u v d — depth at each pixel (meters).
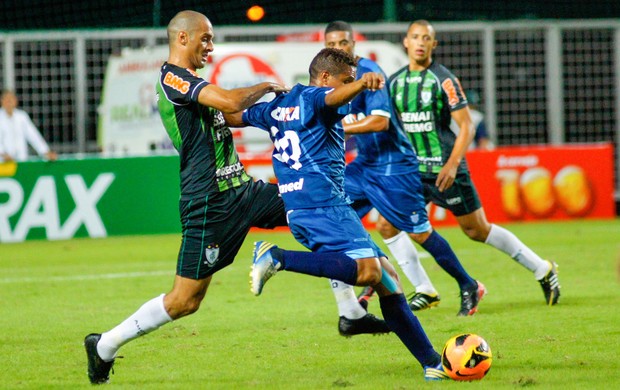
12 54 47.69
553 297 22.77
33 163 41.00
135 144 46.50
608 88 50.94
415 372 16.09
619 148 51.06
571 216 45.12
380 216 22.73
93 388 15.35
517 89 50.47
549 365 16.39
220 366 16.92
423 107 22.97
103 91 48.19
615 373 15.70
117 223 41.88
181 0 51.69
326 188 15.67
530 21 49.97
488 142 47.44
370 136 21.88
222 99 15.28
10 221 40.91
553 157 44.84
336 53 16.02
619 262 12.30
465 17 53.00
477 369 15.21
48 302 24.97
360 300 18.97
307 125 15.55
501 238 22.81
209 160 15.88
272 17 52.22
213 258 15.93
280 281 28.05
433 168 23.22
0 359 17.86
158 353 18.12
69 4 52.31
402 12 52.47
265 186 16.58
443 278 28.22
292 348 18.44
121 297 25.70
